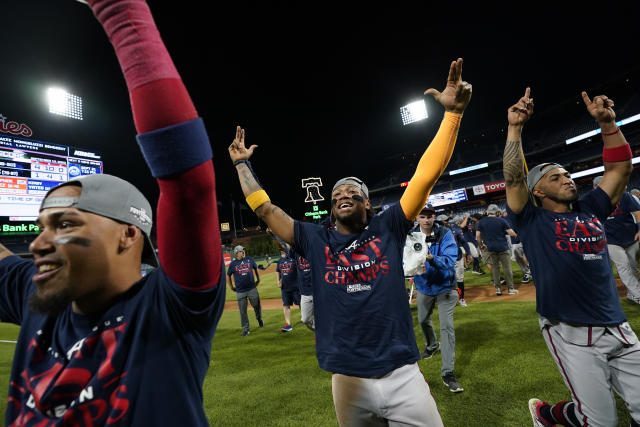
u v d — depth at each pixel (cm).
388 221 194
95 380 70
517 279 855
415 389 163
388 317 171
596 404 185
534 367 336
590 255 200
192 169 60
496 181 3597
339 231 204
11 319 108
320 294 189
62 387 71
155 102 59
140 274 84
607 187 229
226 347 573
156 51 62
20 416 76
